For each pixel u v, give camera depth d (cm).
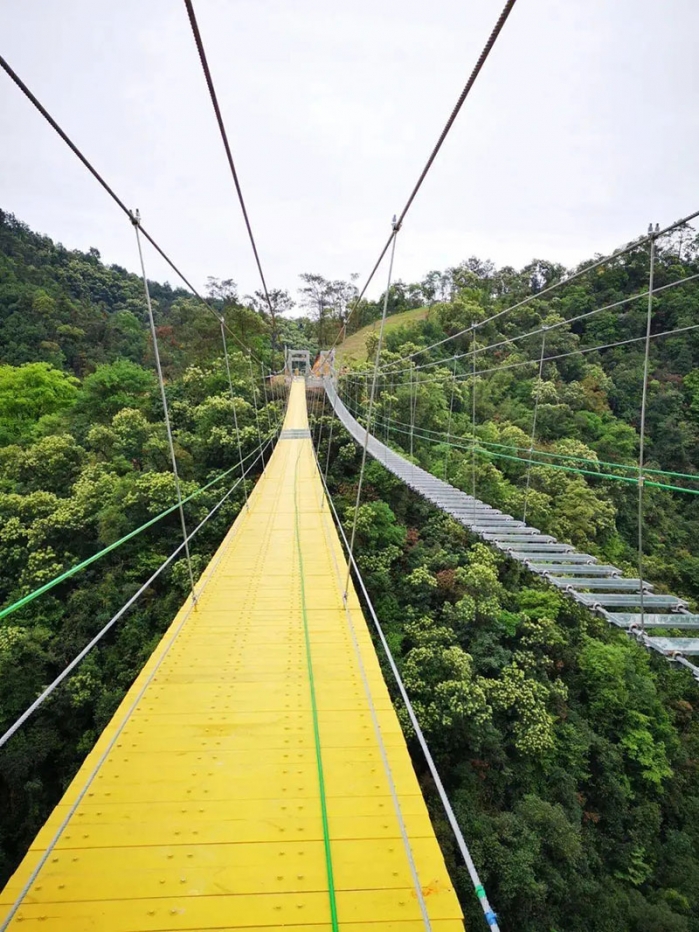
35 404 1984
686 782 962
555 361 2122
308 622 419
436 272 4203
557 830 744
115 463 1279
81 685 845
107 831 206
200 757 254
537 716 823
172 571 1048
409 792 233
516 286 3672
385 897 180
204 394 1795
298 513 802
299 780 239
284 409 2105
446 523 1277
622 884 810
